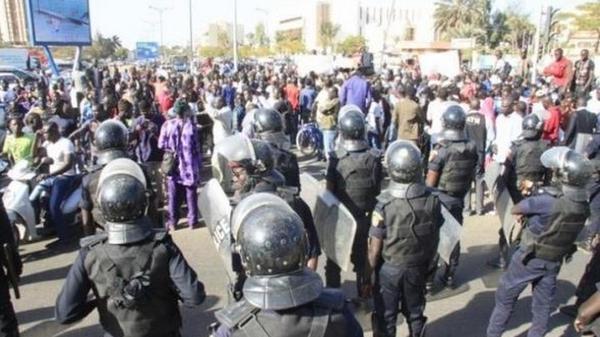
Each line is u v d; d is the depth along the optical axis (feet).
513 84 42.22
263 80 59.00
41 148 23.62
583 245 22.15
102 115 28.37
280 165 14.80
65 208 22.41
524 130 18.84
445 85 37.01
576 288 18.13
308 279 6.32
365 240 16.17
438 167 17.70
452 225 15.12
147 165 22.99
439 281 18.80
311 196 15.64
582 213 12.53
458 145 17.61
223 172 12.31
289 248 6.20
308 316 6.23
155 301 9.32
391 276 12.59
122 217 9.01
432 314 16.78
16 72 82.23
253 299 6.16
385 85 51.06
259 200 6.93
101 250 9.07
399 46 154.10
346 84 34.37
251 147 11.35
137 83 48.16
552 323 16.22
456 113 17.76
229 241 11.30
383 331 13.09
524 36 126.52
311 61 79.41
